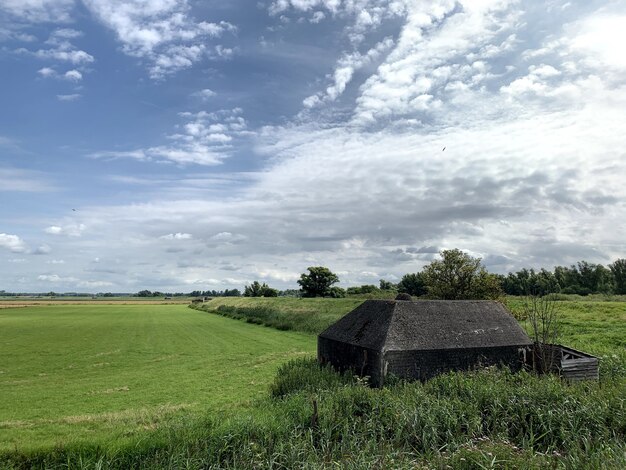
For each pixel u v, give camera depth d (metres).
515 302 42.47
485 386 15.66
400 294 22.91
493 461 10.33
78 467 11.44
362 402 14.99
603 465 9.73
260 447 12.43
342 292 130.50
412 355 19.09
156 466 11.48
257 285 165.75
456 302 22.56
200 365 33.41
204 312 112.12
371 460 11.30
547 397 14.41
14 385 26.66
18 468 11.55
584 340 32.59
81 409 20.47
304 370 20.97
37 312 110.56
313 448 12.30
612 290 86.44
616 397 14.02
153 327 67.12
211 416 14.70
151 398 22.56
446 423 13.21
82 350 42.78
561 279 88.81
